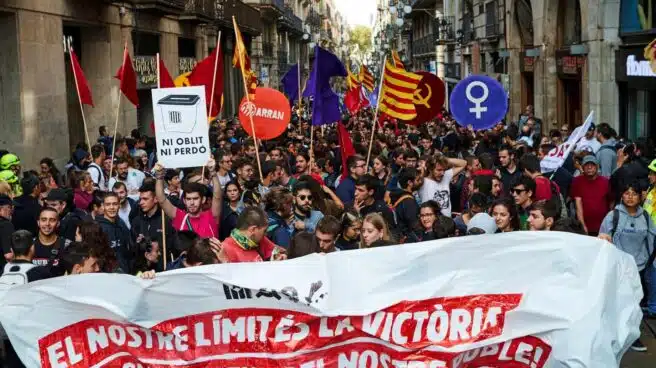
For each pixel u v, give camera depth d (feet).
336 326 16.60
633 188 26.40
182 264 21.74
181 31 93.91
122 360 16.52
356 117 103.40
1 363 18.34
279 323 16.60
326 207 24.77
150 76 78.79
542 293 16.52
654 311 27.32
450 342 16.57
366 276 16.65
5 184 28.17
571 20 75.66
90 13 62.13
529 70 90.53
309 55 264.11
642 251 26.76
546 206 21.79
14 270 19.19
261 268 16.57
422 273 16.69
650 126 57.62
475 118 38.11
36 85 51.47
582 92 68.80
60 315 16.31
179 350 16.55
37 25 51.78
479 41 120.67
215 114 34.55
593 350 16.15
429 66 178.50
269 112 35.50
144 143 50.57
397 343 16.60
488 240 16.65
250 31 131.75
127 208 30.40
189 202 24.07
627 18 60.34
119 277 16.35
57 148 55.01
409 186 28.91
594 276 16.55
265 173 32.99
